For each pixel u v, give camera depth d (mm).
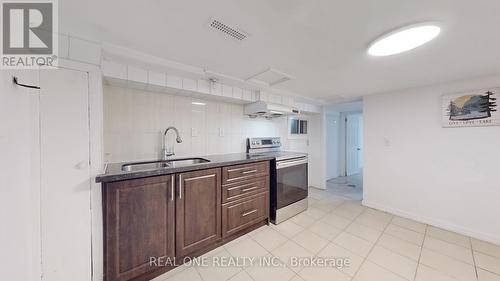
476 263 1714
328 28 1201
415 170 2619
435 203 2457
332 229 2336
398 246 1980
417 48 1449
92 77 1330
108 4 996
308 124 4289
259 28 1211
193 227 1719
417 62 1731
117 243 1351
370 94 3025
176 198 1618
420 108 2574
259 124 3238
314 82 2377
